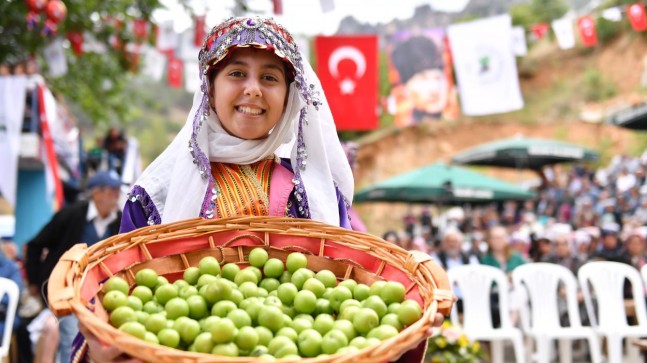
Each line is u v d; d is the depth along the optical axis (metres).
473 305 6.96
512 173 30.61
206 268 2.03
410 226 19.33
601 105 31.20
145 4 10.78
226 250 2.13
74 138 12.80
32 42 9.25
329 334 1.71
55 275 1.70
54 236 5.23
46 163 9.12
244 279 2.03
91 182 5.19
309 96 2.27
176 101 55.97
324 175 2.38
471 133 32.31
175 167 2.24
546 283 7.04
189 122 2.32
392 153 32.56
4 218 10.37
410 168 32.06
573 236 11.60
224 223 2.13
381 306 1.86
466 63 8.21
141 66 11.60
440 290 1.77
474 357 5.67
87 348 1.88
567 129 31.05
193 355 1.43
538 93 33.06
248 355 1.70
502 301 6.91
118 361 1.55
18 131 7.73
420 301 1.88
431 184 15.18
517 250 9.45
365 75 7.99
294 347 1.67
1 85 7.74
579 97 32.00
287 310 1.93
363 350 1.47
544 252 9.43
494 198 15.61
